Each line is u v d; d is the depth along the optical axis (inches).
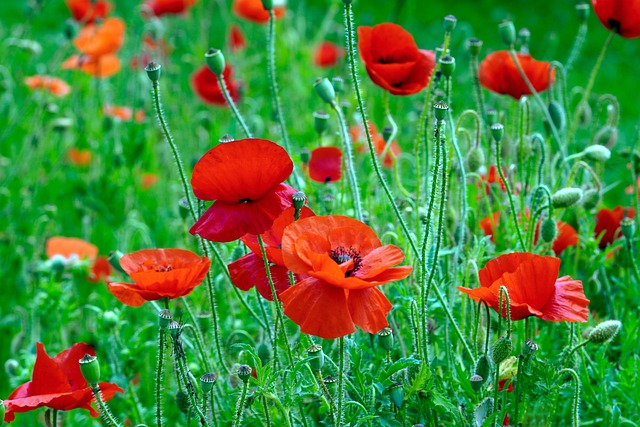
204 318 74.3
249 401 68.9
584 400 74.9
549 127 80.0
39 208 98.6
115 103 117.2
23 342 84.7
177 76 119.1
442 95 77.2
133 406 77.1
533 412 71.8
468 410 70.4
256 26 138.8
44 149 101.7
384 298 67.0
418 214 75.3
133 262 70.6
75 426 80.7
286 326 75.6
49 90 100.5
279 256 68.2
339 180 79.4
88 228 93.8
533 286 68.2
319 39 123.3
